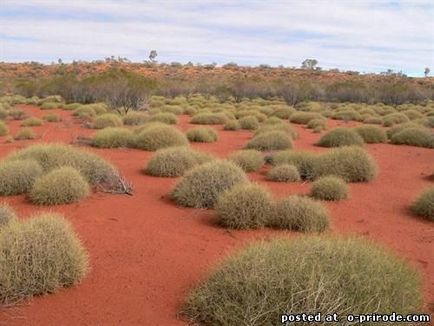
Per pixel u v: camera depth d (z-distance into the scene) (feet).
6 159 41.32
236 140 72.84
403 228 29.43
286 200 28.84
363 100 196.54
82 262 19.66
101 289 19.10
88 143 62.75
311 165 44.42
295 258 16.60
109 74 129.59
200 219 29.60
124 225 27.84
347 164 43.37
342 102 196.95
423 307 17.65
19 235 18.67
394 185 42.73
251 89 196.75
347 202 35.73
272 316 14.87
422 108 151.23
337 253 17.12
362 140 67.92
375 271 16.29
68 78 154.40
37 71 319.27
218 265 18.61
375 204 35.45
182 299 18.29
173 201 33.96
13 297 17.67
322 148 65.82
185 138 61.62
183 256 22.98
